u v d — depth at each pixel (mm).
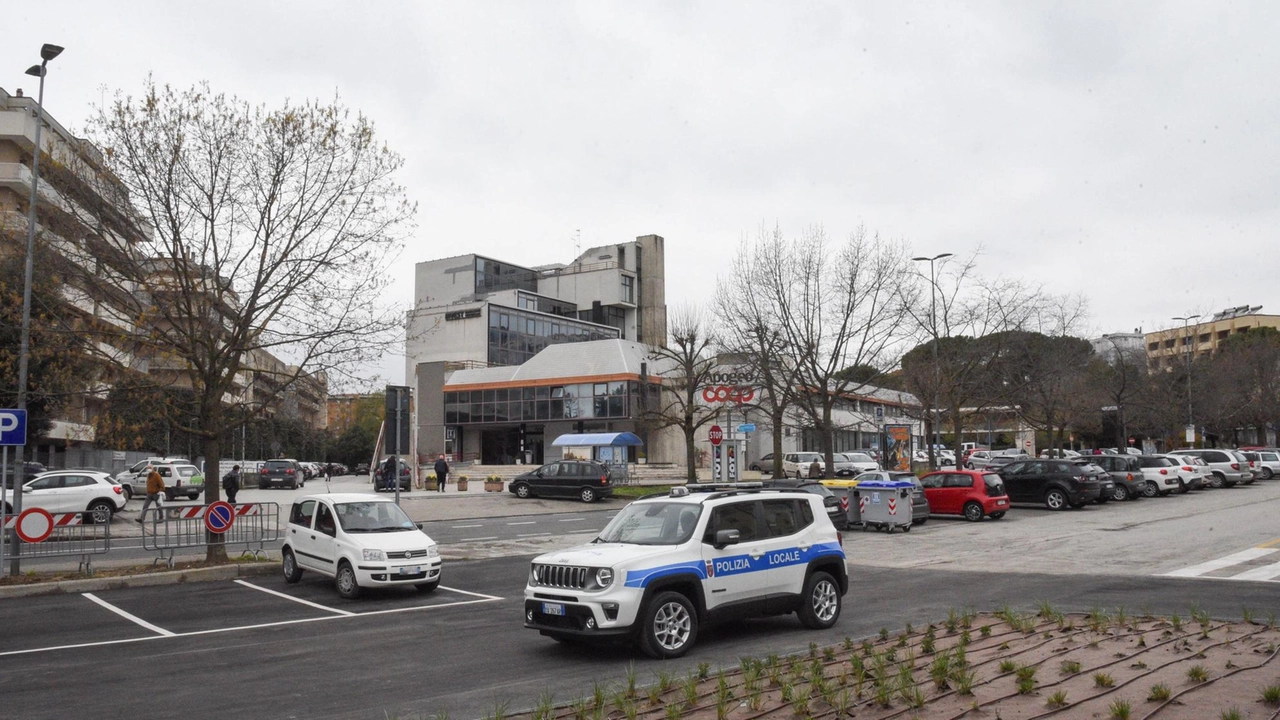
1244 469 40625
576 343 64625
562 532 25859
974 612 10727
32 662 9750
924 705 6543
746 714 6633
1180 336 88062
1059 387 45125
